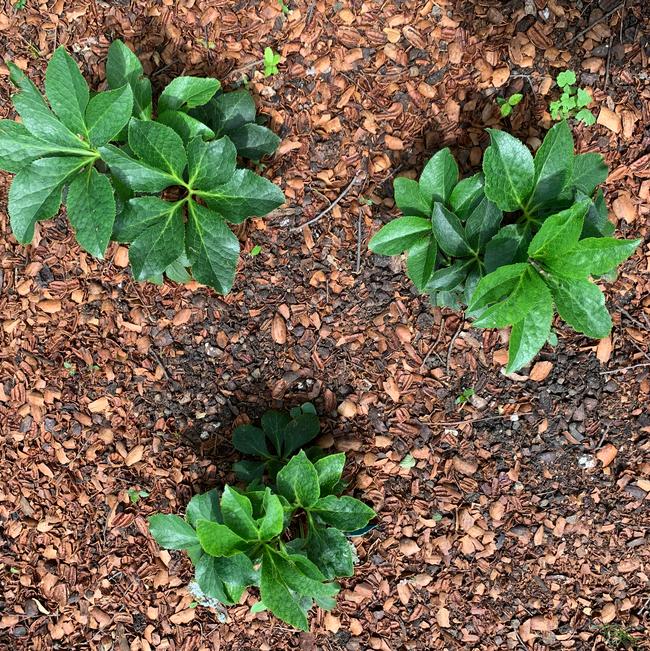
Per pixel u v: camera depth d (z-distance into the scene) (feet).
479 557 6.56
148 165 5.73
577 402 6.49
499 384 6.53
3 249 6.67
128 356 6.64
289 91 6.53
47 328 6.66
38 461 6.69
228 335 6.59
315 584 5.58
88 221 5.69
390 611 6.60
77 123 5.74
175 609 6.64
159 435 6.64
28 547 6.70
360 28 6.50
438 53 6.48
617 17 6.40
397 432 6.57
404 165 6.50
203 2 6.54
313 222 6.54
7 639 6.69
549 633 6.54
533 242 5.43
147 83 6.09
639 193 6.41
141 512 6.66
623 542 6.50
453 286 5.95
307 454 6.42
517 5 6.43
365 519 5.84
